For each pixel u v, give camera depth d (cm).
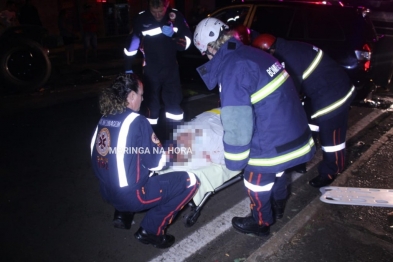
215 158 261
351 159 390
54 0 1202
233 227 275
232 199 317
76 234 268
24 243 258
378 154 401
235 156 202
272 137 212
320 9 527
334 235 261
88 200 314
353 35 506
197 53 643
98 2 1343
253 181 231
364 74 510
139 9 1482
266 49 278
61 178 350
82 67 858
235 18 599
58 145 425
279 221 283
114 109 211
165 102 434
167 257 244
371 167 368
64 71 830
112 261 240
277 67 210
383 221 277
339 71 289
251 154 221
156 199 228
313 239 257
